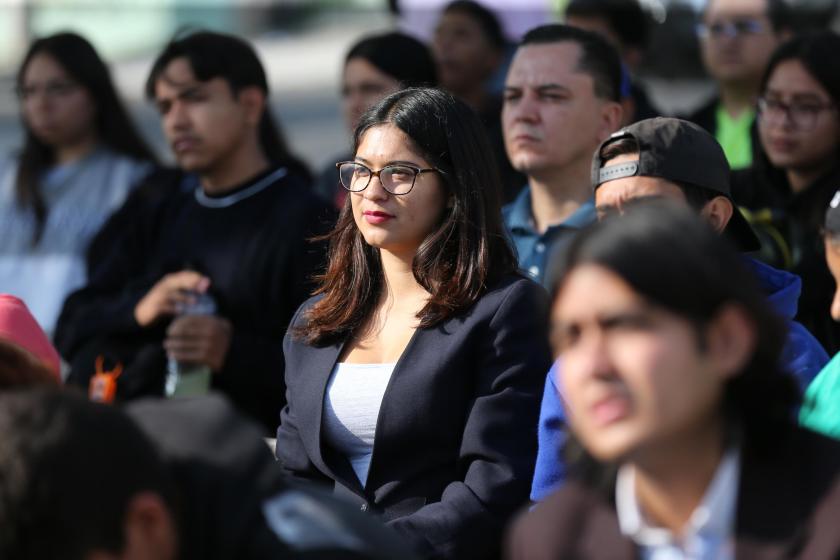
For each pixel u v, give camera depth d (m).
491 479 8.92
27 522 4.97
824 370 8.16
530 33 12.42
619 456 5.21
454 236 9.52
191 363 12.29
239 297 12.68
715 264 5.17
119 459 5.16
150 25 49.94
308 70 49.75
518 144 12.02
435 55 18.06
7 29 40.91
